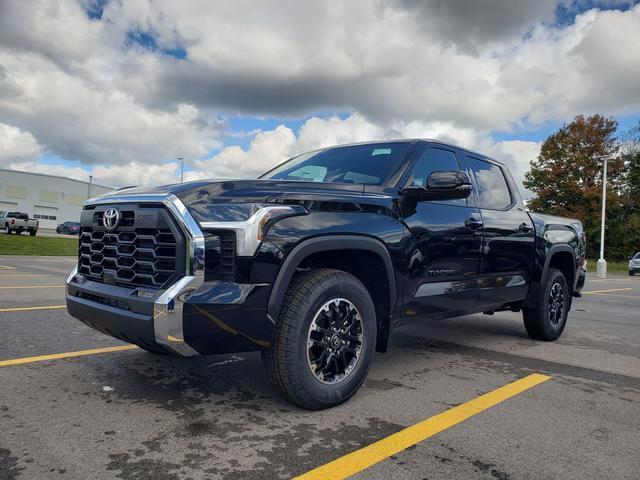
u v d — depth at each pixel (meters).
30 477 2.18
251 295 2.74
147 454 2.43
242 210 2.83
